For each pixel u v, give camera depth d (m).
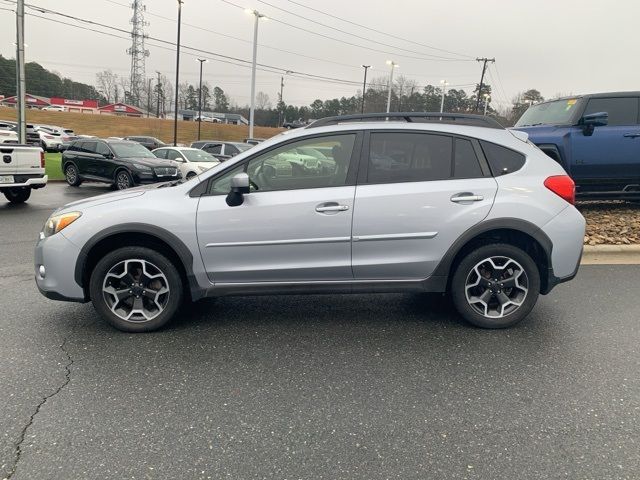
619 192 7.94
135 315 4.06
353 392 3.13
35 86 101.50
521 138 4.26
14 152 10.71
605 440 2.63
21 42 17.14
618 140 7.56
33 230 8.41
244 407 2.96
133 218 3.87
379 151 4.02
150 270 4.02
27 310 4.54
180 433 2.69
